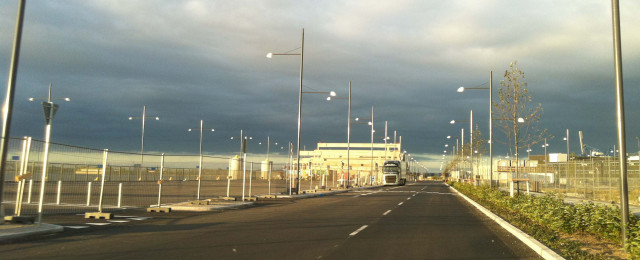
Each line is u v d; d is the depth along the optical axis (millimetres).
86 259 8492
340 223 15281
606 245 10625
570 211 12695
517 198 20781
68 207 19500
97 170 21844
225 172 48094
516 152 23078
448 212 20703
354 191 49094
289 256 9031
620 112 9859
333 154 128500
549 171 40875
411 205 25312
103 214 16125
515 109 22766
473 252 9859
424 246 10570
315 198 32938
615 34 9969
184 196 29281
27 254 8969
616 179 29109
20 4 12219
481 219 17531
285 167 46875
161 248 9789
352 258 8953
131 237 11492
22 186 13297
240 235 11984
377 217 17688
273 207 22969
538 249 9844
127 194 29547
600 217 11406
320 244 10602
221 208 21125
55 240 10898
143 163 25000
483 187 31750
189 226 14039
